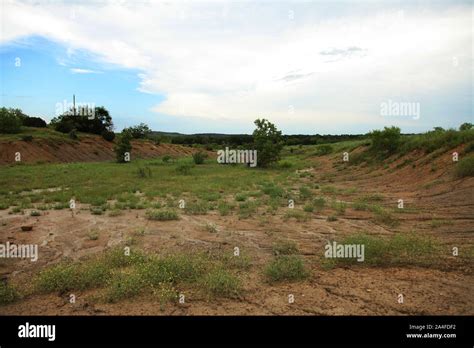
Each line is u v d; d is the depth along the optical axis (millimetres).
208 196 15367
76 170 31844
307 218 10859
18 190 18016
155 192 16859
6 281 6047
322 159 42969
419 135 26391
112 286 5445
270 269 5977
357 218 10969
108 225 10219
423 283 5641
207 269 6359
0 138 46625
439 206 12016
